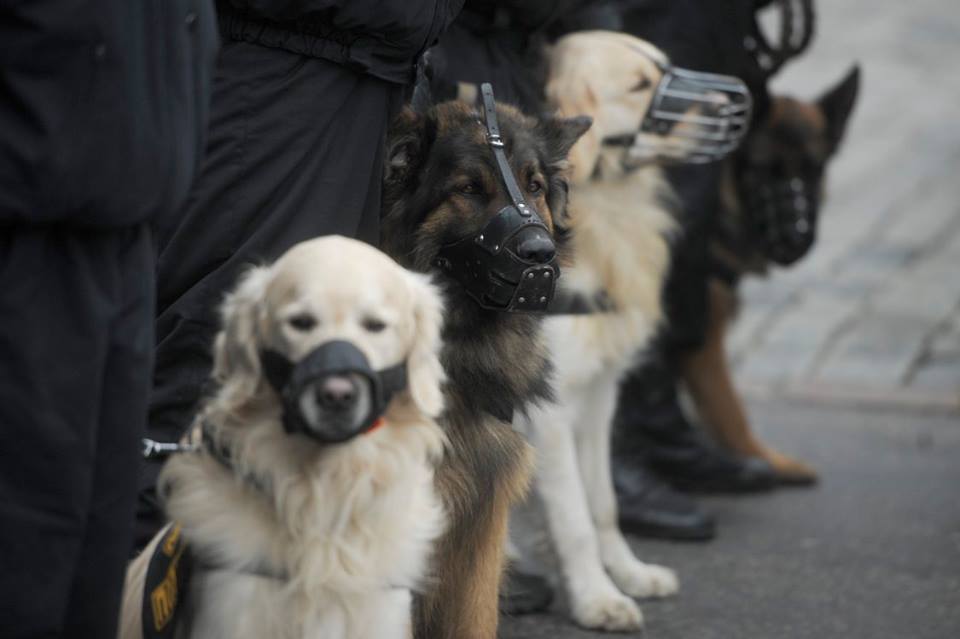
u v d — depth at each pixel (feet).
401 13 20.25
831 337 48.62
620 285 25.75
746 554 30.32
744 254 35.45
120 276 14.75
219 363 16.03
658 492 31.55
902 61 86.12
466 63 24.34
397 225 21.01
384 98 21.07
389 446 15.89
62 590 14.33
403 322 15.44
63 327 14.12
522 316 21.17
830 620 26.22
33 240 13.87
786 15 33.88
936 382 44.88
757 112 34.32
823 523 32.78
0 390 13.82
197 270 20.48
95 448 14.55
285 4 19.84
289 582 15.60
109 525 14.98
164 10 14.42
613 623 25.17
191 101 15.05
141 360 15.05
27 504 14.01
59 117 13.50
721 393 35.58
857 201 63.31
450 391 20.26
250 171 20.34
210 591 15.76
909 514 33.63
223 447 15.89
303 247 15.51
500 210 19.63
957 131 73.82
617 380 27.37
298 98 20.39
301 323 14.84
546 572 27.02
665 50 30.07
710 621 26.08
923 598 27.58
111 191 13.98
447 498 19.97
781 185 34.68
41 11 13.17
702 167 31.60
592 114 25.13
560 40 26.22
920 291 52.70
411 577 16.42
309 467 15.56
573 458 25.48
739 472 34.96
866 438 40.52
